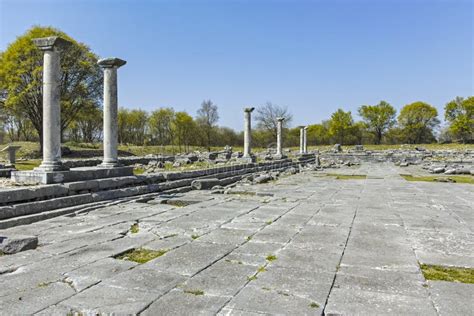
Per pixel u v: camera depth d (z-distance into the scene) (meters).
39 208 8.40
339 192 13.08
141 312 3.47
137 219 8.02
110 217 8.23
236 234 6.67
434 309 3.60
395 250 5.66
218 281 4.31
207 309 3.55
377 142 78.06
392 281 4.36
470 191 13.54
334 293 3.99
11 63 30.08
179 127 56.75
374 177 20.30
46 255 5.30
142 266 4.84
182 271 4.66
